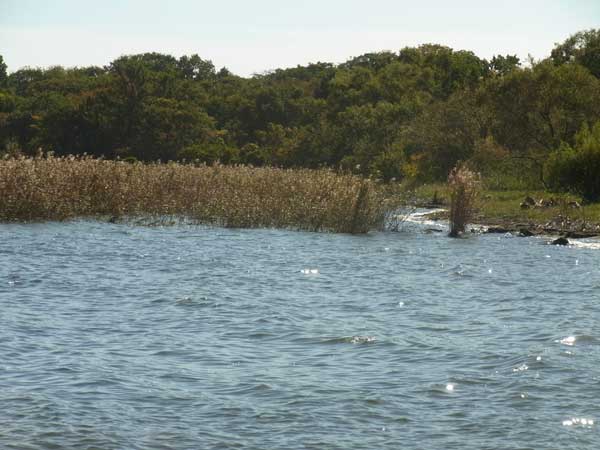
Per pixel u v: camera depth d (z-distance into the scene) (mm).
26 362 23000
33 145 170875
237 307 31016
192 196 63094
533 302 32844
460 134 112625
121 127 173125
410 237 57156
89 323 28000
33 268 39188
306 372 22578
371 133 149625
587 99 102375
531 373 22281
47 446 17172
